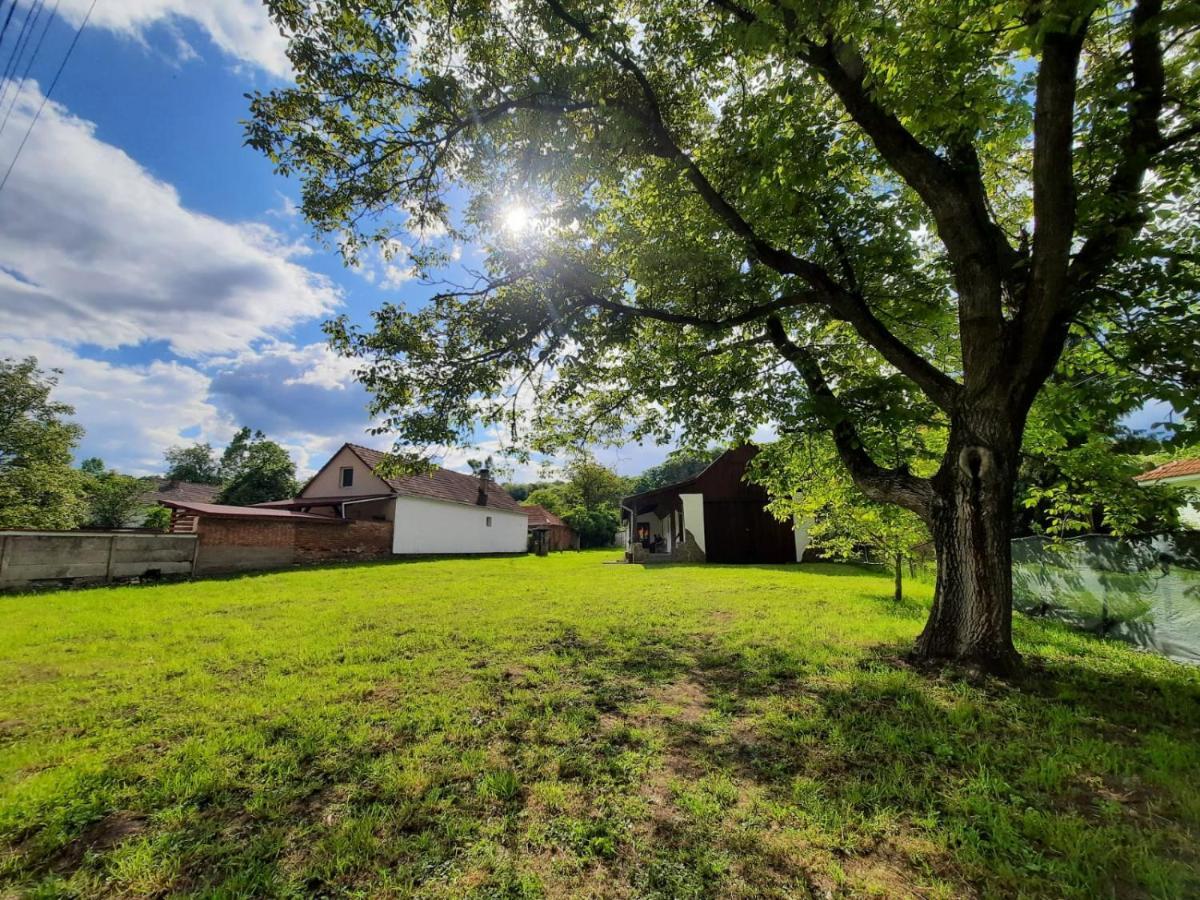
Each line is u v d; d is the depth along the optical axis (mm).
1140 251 3980
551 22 5152
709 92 6270
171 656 5500
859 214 5688
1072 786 2746
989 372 4555
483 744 3344
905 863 2180
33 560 11023
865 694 4125
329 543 18781
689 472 44469
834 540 10398
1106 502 5641
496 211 6344
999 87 4352
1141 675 4551
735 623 7113
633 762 3092
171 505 15609
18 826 2465
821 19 3619
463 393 6719
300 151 5750
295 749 3268
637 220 7191
